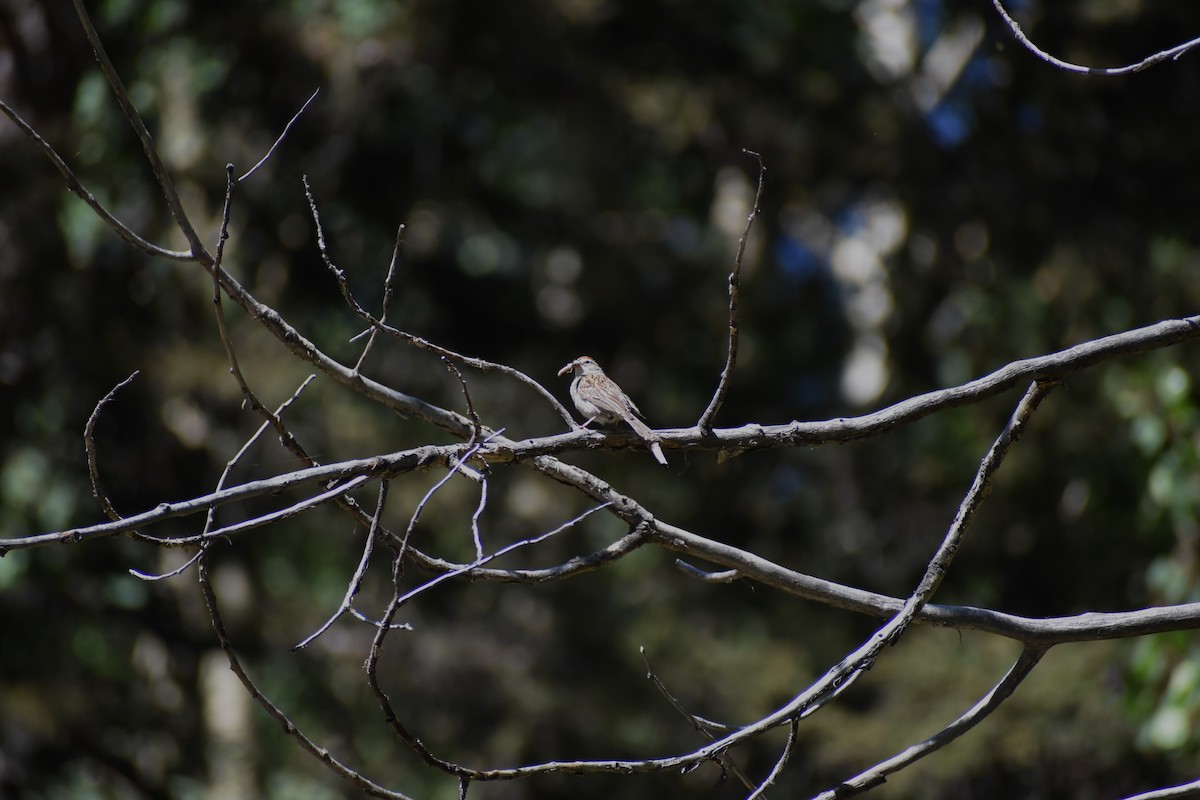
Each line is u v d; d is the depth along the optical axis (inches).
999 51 673.6
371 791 211.8
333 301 797.9
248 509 684.1
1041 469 695.7
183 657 687.1
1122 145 665.6
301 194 760.3
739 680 733.9
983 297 733.3
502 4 749.3
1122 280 676.7
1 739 590.6
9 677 604.4
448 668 733.9
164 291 689.6
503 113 812.0
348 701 720.3
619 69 790.5
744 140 810.8
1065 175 692.7
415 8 735.1
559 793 725.3
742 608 805.9
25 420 621.0
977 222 748.6
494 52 773.3
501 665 743.1
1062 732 598.5
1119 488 649.6
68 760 621.6
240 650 688.4
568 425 241.6
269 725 700.0
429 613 752.3
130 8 698.8
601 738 729.6
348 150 770.2
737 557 242.5
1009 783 609.0
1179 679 444.8
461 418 246.2
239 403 686.5
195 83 749.3
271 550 706.2
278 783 695.1
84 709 621.0
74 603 624.7
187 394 665.6
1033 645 238.4
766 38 810.8
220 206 735.7
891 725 627.5
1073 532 697.0
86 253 649.0
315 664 712.4
